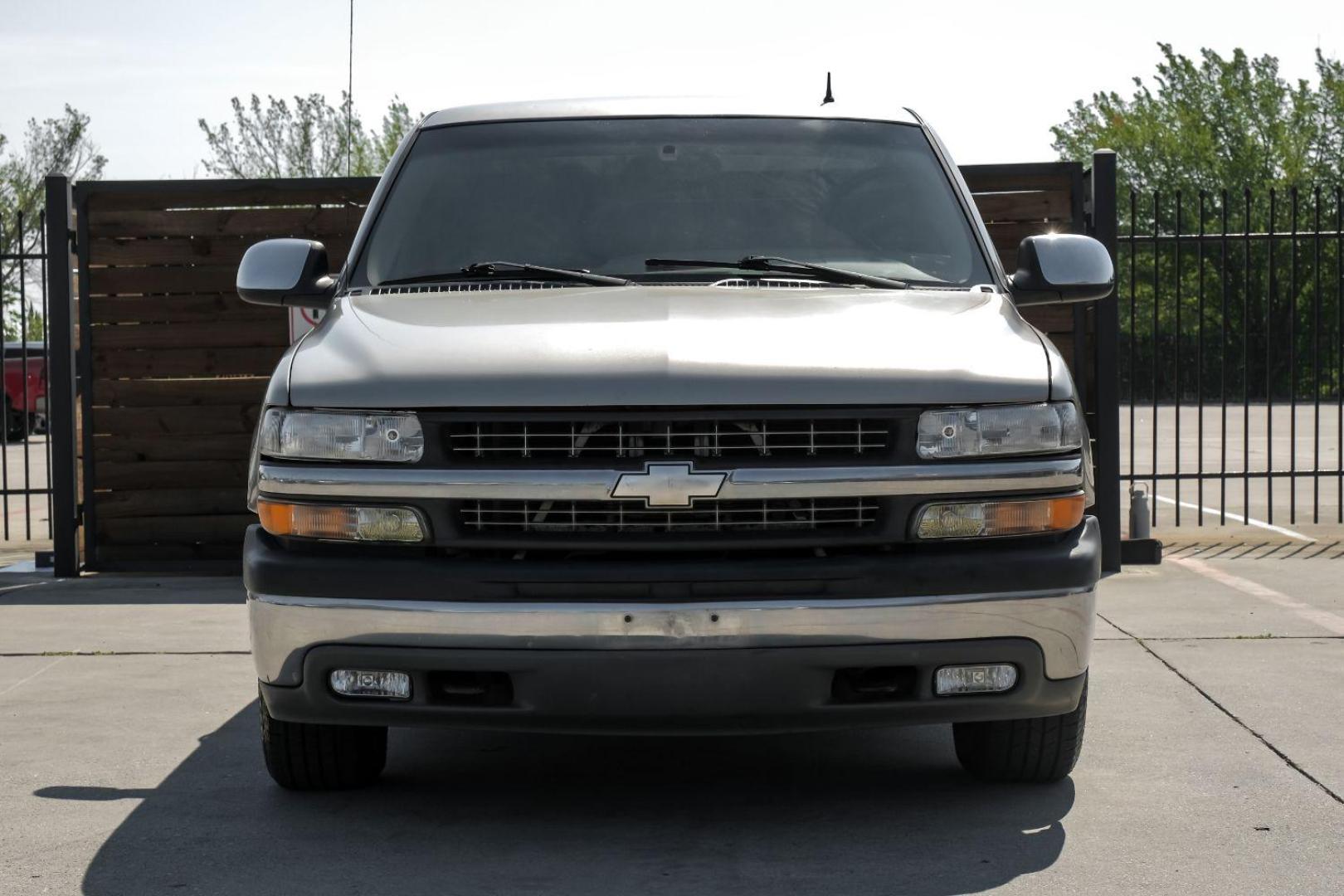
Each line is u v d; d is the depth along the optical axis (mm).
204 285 9383
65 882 3820
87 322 9406
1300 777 4680
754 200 4949
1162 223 49969
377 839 4152
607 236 4848
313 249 4984
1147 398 36688
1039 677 3959
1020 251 4973
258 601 3975
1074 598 3936
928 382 3906
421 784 4707
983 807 4398
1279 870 3834
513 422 3844
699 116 5281
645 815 4359
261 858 3998
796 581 3787
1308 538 10438
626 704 3793
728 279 4648
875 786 4637
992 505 3916
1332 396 33938
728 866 3898
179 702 5883
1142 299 36781
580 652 3770
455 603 3797
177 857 4012
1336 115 48906
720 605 3754
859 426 3869
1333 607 7680
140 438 9461
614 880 3797
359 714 3947
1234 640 6867
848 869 3861
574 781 4730
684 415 3809
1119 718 5449
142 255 9375
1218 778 4680
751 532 3822
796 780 4715
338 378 4004
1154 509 11531
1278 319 35688
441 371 3916
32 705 5832
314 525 3938
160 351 9430
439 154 5215
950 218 4953
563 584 3773
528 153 5152
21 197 36250
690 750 5086
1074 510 3988
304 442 3967
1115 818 4285
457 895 3699
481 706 3865
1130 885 3730
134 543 9516
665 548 3795
